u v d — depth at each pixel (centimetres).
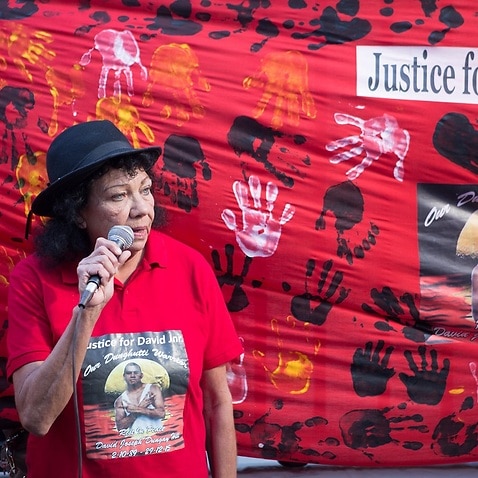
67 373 286
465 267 411
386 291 405
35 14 388
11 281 320
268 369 402
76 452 305
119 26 389
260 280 398
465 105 407
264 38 396
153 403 307
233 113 392
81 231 317
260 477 425
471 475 430
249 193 394
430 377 411
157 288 318
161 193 388
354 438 409
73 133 315
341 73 399
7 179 385
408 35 404
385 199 403
